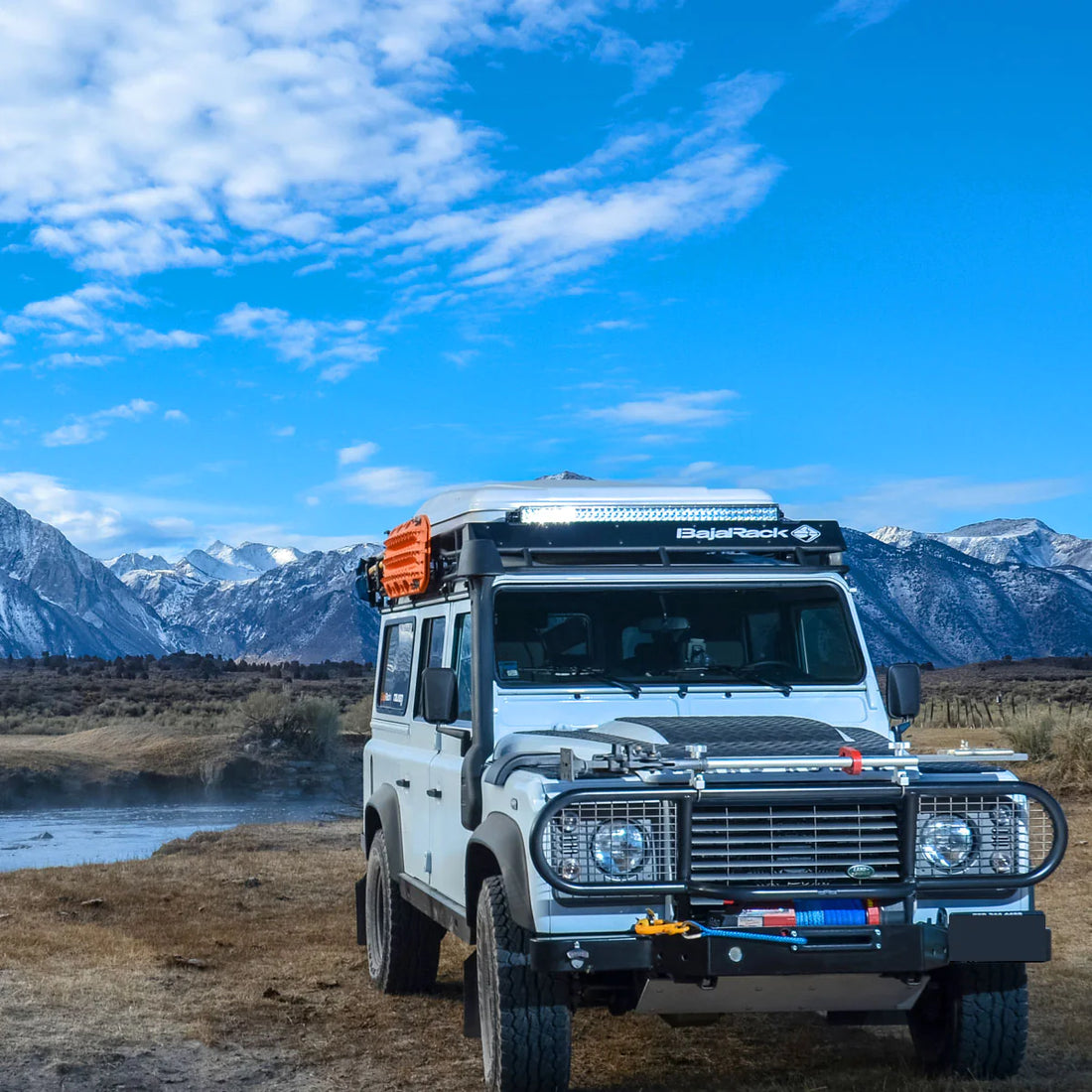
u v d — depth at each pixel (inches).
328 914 488.7
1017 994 242.4
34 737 2127.2
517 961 232.4
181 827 1167.0
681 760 221.9
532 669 268.2
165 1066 280.7
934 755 235.3
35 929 443.2
